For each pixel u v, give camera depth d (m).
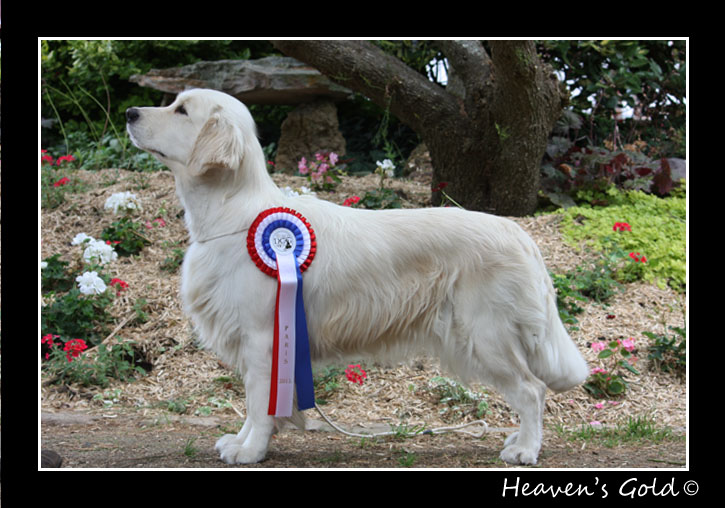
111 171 8.60
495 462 3.37
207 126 3.35
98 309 5.64
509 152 7.11
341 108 11.38
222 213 3.41
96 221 7.07
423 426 4.37
